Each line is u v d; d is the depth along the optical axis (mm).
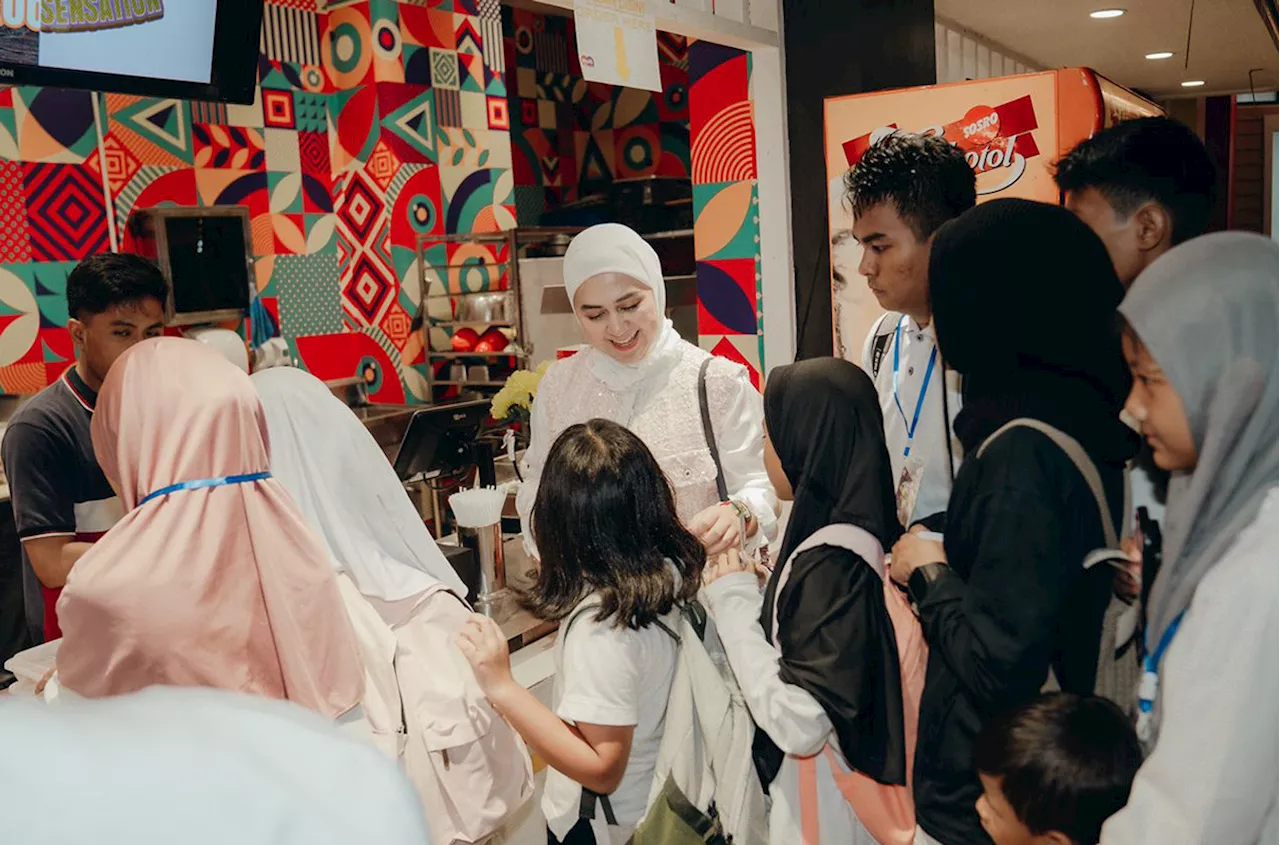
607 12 2018
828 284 2730
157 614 1221
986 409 1267
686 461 1921
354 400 4656
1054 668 1208
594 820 1458
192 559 1264
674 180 5914
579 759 1347
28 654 1596
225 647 1271
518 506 2182
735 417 1927
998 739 1164
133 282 2041
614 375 1988
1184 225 1254
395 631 1583
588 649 1360
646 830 1336
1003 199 1247
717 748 1358
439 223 4965
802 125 2697
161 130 4277
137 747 312
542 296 4504
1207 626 914
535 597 1454
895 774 1301
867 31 2545
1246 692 882
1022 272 1210
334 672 1371
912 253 1470
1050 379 1215
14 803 284
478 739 1547
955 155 1457
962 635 1219
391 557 1657
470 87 5117
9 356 3873
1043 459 1183
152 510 1278
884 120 2053
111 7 2293
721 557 1515
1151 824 924
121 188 4156
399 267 4812
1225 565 926
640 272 1893
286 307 4832
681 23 2285
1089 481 1181
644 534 1399
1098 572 1194
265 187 4691
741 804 1343
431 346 4891
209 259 4191
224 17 2529
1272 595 879
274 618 1321
